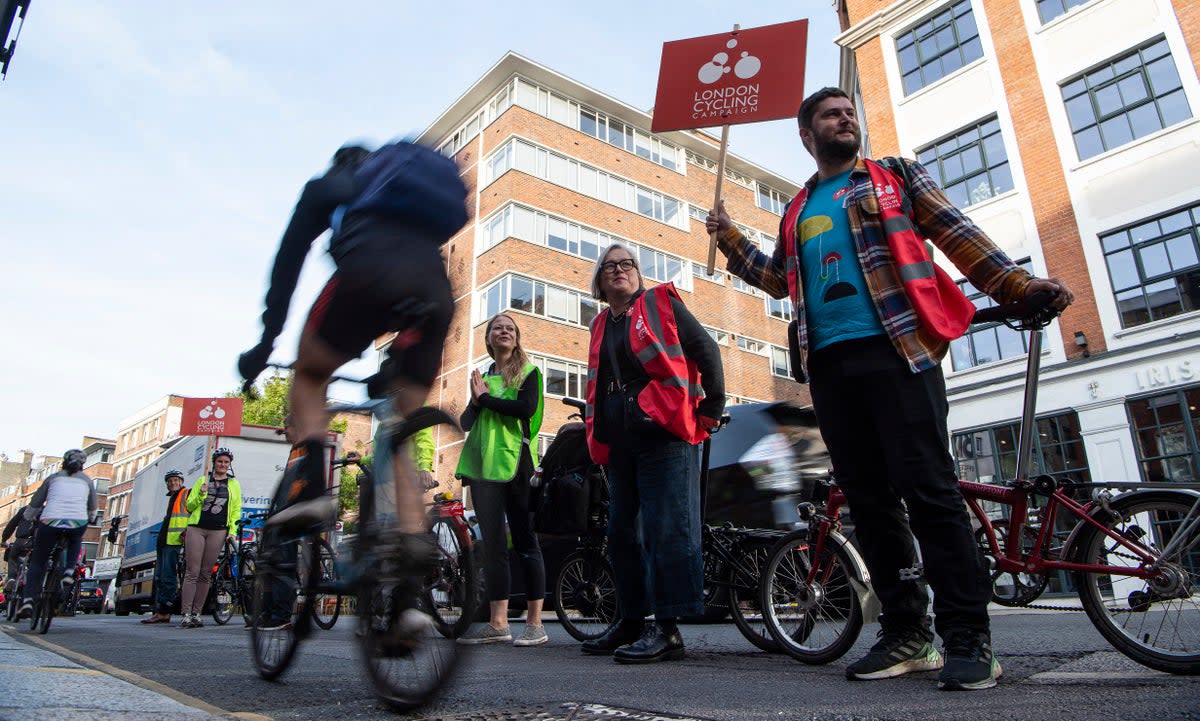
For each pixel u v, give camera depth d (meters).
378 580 2.17
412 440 2.32
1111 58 14.02
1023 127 14.91
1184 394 12.11
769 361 31.34
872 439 2.72
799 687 2.48
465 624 2.11
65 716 1.80
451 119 29.69
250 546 8.00
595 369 3.87
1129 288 13.20
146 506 17.84
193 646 4.68
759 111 4.68
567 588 5.12
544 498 4.74
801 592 3.44
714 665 3.31
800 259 2.90
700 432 3.60
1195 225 12.62
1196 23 13.08
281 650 2.72
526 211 25.50
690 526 3.55
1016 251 14.62
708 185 32.03
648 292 3.69
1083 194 13.92
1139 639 2.63
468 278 26.23
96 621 10.51
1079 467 13.07
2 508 86.81
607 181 28.19
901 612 2.72
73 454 6.93
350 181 2.36
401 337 2.33
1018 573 2.93
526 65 26.81
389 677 2.14
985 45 15.70
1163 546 2.62
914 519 2.53
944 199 2.71
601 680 2.74
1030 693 2.16
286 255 2.43
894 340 2.54
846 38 18.09
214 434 13.95
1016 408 13.90
